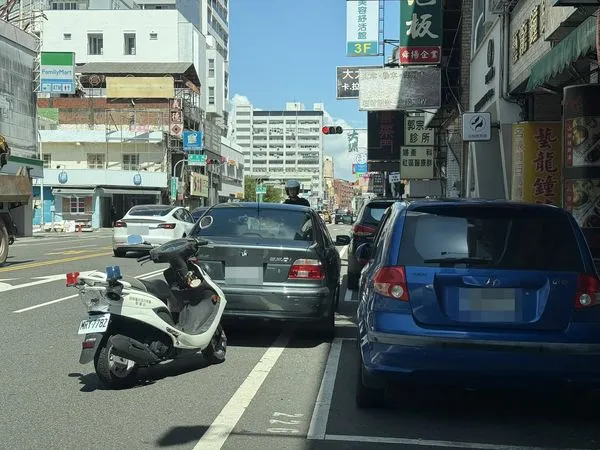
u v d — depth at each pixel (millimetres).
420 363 4887
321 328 8430
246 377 6645
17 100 34844
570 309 4855
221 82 81750
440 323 4918
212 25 96250
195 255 6965
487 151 19531
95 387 6199
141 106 55969
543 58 10695
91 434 4906
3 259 16641
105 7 73062
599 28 7957
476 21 21406
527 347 4781
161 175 53281
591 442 4867
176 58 67000
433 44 22562
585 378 4793
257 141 137250
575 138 9430
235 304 7582
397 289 5027
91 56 67312
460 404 5793
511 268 4949
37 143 37000
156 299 6266
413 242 5160
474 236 5090
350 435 4953
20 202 17344
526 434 5027
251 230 8234
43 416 5324
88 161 55062
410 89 23469
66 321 9320
